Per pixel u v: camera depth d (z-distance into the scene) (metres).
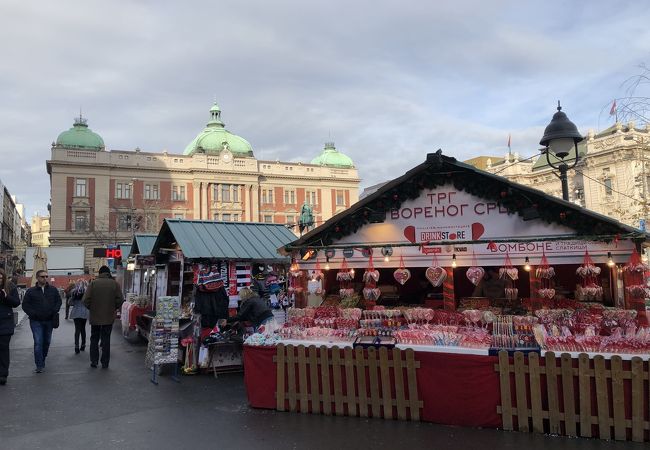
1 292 8.05
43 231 190.38
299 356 6.59
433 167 7.35
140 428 5.90
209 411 6.61
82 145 60.78
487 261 7.10
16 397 7.30
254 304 7.72
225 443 5.38
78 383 8.24
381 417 6.21
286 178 71.25
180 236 10.30
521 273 9.59
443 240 7.38
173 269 12.09
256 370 6.79
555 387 5.51
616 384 5.30
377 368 6.26
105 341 9.60
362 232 7.92
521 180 55.00
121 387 7.97
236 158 67.25
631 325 5.99
